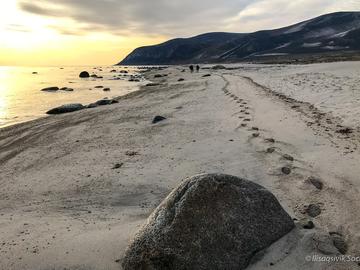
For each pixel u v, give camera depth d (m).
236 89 29.20
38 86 56.03
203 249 5.80
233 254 5.86
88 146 15.23
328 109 16.33
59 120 22.84
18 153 15.56
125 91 43.34
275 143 12.49
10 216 8.86
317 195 8.35
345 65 38.00
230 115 18.03
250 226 6.20
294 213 7.66
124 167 11.86
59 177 11.68
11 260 6.48
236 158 11.51
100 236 7.15
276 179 9.57
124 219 8.12
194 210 6.10
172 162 11.85
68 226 7.84
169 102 25.81
